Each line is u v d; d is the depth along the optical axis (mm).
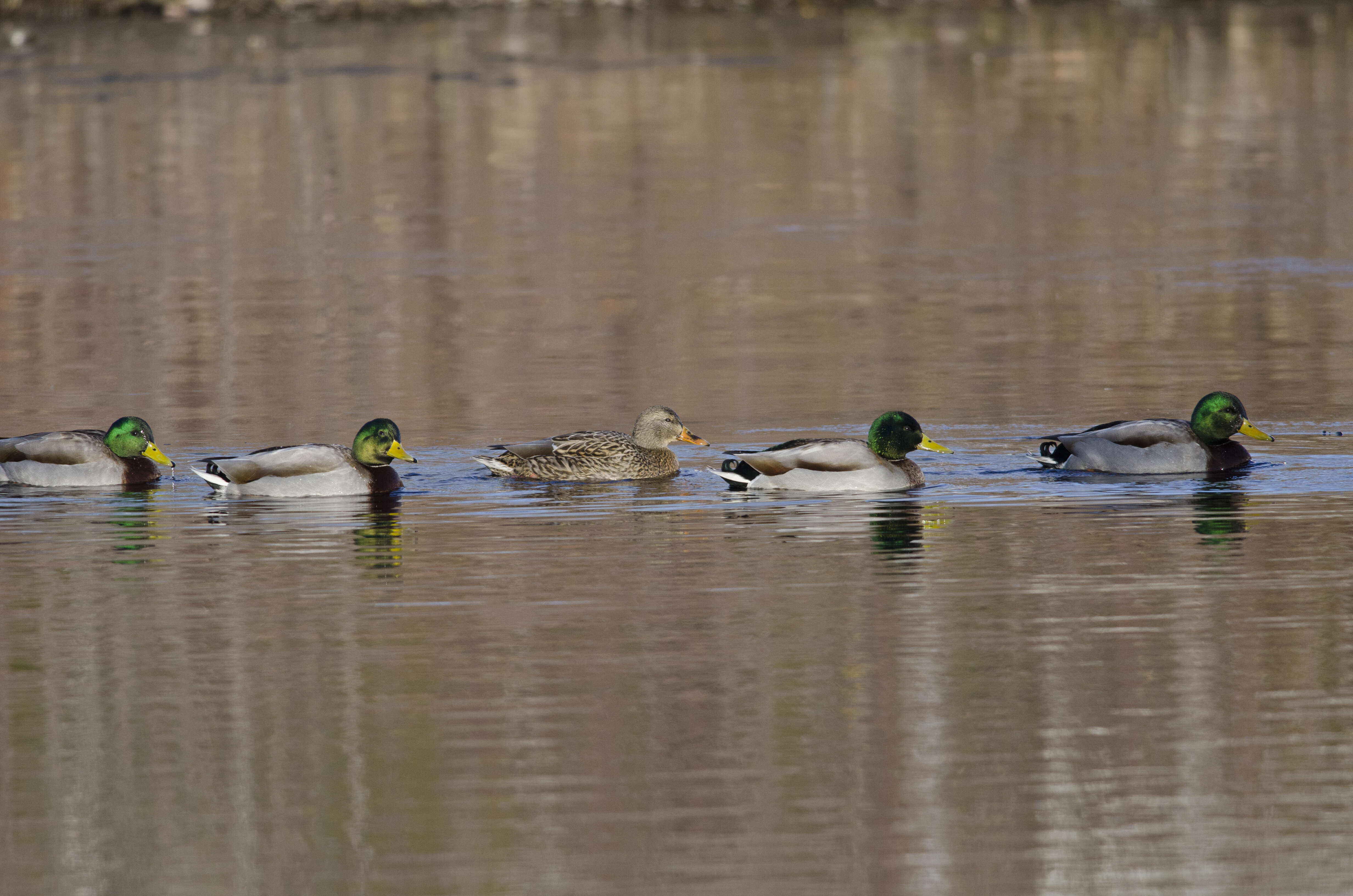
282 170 41156
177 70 55938
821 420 20281
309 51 60469
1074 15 70062
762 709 11133
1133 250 31859
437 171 41094
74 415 20672
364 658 12141
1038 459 18172
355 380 22562
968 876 9078
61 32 64438
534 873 9109
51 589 13922
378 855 9305
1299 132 45688
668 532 15664
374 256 31906
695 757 10430
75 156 42531
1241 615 12945
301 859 9273
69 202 37375
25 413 20812
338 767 10336
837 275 29922
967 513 16250
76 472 17562
